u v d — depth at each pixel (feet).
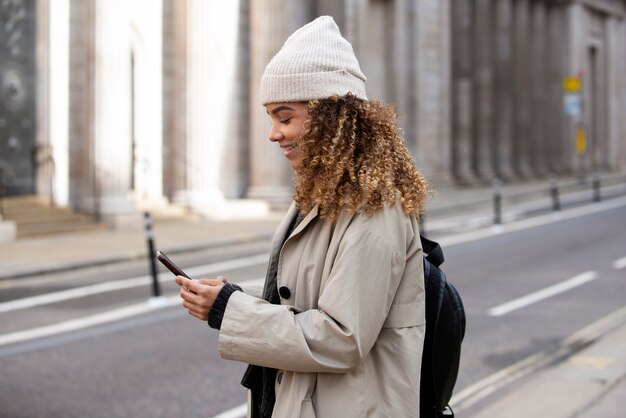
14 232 56.13
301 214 7.81
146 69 72.33
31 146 64.18
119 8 63.62
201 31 72.49
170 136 74.49
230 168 79.51
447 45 108.27
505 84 125.29
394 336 7.37
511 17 129.18
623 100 163.73
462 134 116.16
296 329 6.99
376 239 7.11
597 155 155.74
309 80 7.55
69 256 48.91
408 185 7.52
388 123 7.64
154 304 35.68
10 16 62.39
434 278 7.91
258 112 79.15
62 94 65.77
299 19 82.33
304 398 7.25
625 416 17.72
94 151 64.08
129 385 23.15
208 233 61.21
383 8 101.45
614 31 158.20
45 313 34.06
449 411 8.42
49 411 20.84
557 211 81.10
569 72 142.51
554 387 20.71
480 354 26.37
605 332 28.78
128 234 60.39
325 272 7.30
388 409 7.26
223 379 23.73
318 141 7.43
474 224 70.64
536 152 137.08
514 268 45.21
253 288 8.96
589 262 47.19
